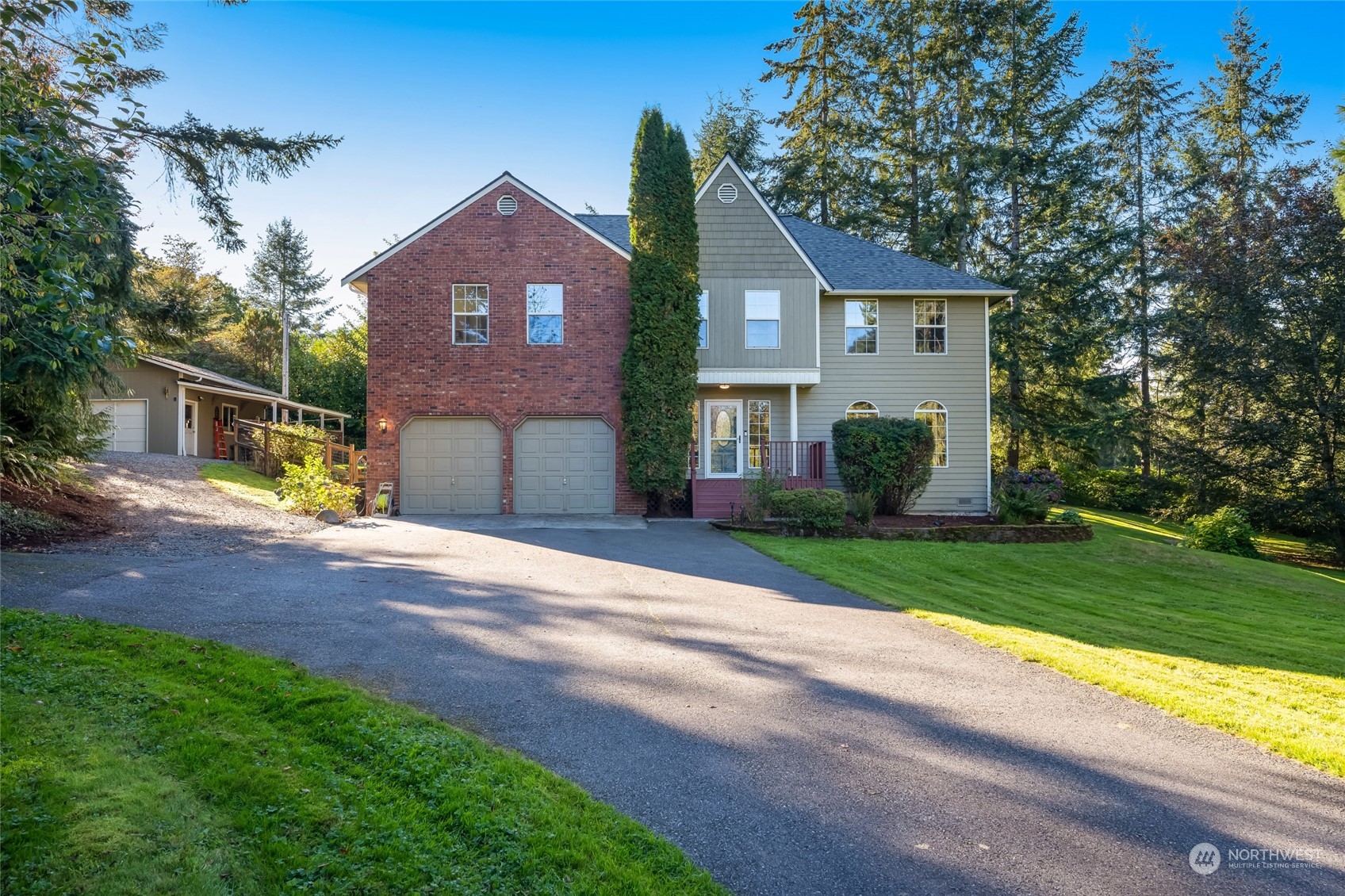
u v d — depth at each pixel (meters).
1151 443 24.92
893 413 19.38
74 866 3.02
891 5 31.05
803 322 18.50
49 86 6.30
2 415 10.70
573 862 3.37
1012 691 5.98
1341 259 20.45
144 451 24.23
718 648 7.04
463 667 6.21
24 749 3.96
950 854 3.58
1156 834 3.80
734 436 19.17
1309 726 5.32
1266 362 21.28
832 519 15.25
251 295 47.88
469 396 17.39
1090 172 29.45
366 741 4.46
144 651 5.73
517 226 17.58
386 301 17.38
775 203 33.50
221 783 3.81
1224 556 16.11
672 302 17.39
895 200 31.19
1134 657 7.27
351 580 9.30
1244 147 31.72
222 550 10.77
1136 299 29.98
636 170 17.70
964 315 19.59
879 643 7.33
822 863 3.49
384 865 3.24
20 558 8.82
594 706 5.44
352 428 40.84
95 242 5.64
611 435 17.67
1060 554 14.88
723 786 4.25
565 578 10.14
